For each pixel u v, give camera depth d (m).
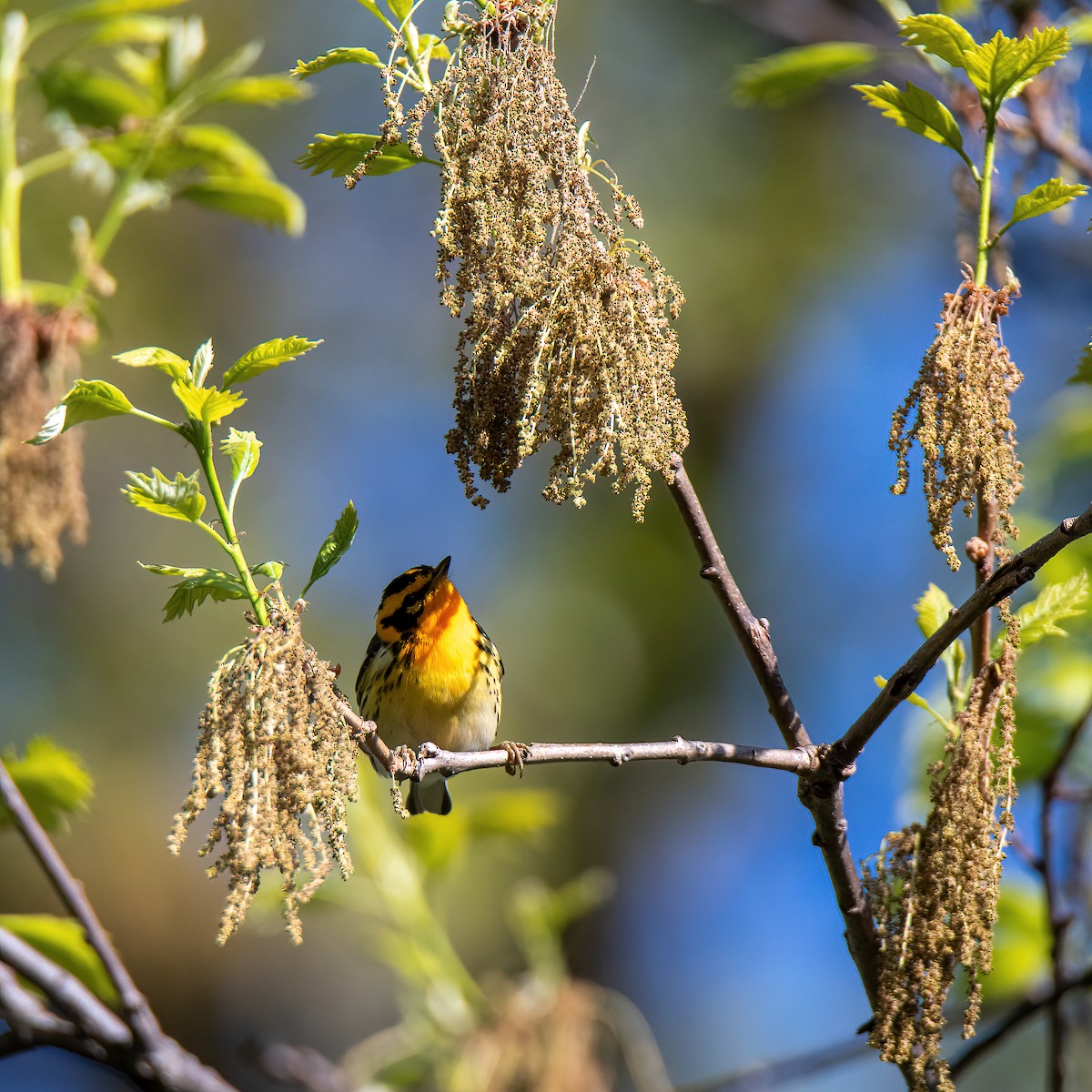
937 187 22.16
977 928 5.15
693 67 20.89
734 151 21.11
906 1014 5.23
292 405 20.81
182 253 20.02
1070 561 9.62
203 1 20.00
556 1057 9.45
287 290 21.09
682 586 21.64
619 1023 10.13
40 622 18.56
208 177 9.72
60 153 8.53
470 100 5.23
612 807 23.33
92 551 18.95
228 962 19.33
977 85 5.88
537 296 5.13
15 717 17.94
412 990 10.90
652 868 23.67
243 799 4.79
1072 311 19.94
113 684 18.53
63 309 7.50
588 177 5.39
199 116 19.86
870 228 21.84
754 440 22.72
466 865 19.20
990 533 5.97
